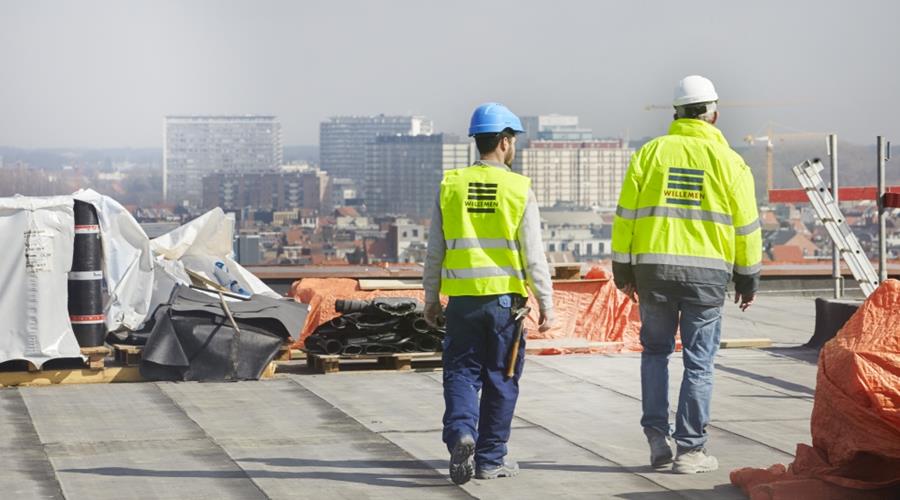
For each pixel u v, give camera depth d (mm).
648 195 7805
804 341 14867
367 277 21812
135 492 7246
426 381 11430
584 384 11219
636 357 12930
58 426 9203
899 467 6871
